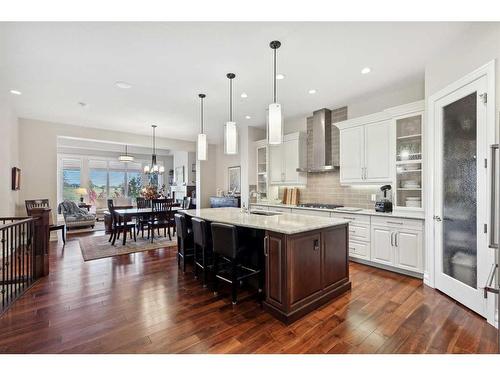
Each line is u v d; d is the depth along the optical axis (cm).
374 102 421
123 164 1043
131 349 181
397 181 365
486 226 218
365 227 371
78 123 572
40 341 189
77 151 930
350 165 423
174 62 293
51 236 557
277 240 230
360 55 280
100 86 362
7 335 197
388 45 259
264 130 647
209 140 775
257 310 241
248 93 396
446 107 270
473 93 233
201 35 240
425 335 197
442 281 274
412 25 226
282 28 230
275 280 231
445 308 240
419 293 275
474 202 235
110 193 1013
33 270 319
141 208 616
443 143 274
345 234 285
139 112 492
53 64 295
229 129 321
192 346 185
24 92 383
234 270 253
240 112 500
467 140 242
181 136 723
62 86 362
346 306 248
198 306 248
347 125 426
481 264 222
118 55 276
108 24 222
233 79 343
